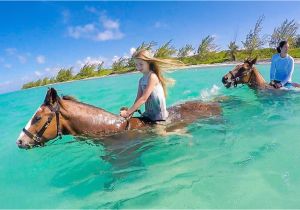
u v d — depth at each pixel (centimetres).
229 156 400
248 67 742
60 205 325
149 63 433
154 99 438
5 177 402
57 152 437
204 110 538
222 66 2344
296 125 512
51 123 391
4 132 705
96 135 411
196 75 1695
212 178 347
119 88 1471
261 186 321
